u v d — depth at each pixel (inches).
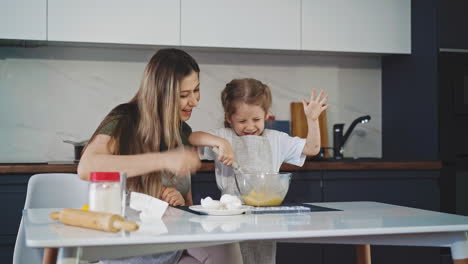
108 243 47.9
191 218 62.9
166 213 67.5
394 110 149.2
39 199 82.7
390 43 141.0
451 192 133.6
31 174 111.5
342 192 126.3
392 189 129.2
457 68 134.7
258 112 96.2
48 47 134.5
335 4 137.4
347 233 54.4
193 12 129.2
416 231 56.7
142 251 50.3
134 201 63.2
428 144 135.7
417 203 130.8
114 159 67.5
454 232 59.7
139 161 67.0
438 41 133.4
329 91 151.0
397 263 127.6
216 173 97.0
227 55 144.0
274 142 97.8
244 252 88.7
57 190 84.0
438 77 133.2
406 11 142.0
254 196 74.6
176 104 76.5
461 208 134.3
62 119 135.2
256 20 132.8
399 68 146.9
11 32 120.4
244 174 75.0
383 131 154.1
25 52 133.5
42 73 134.3
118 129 73.7
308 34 135.8
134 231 52.5
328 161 128.9
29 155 133.4
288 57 148.1
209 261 71.4
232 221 60.5
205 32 129.9
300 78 148.9
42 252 78.2
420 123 138.8
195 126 142.3
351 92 152.5
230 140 97.7
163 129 76.1
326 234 53.6
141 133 74.7
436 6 133.4
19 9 120.8
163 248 50.8
